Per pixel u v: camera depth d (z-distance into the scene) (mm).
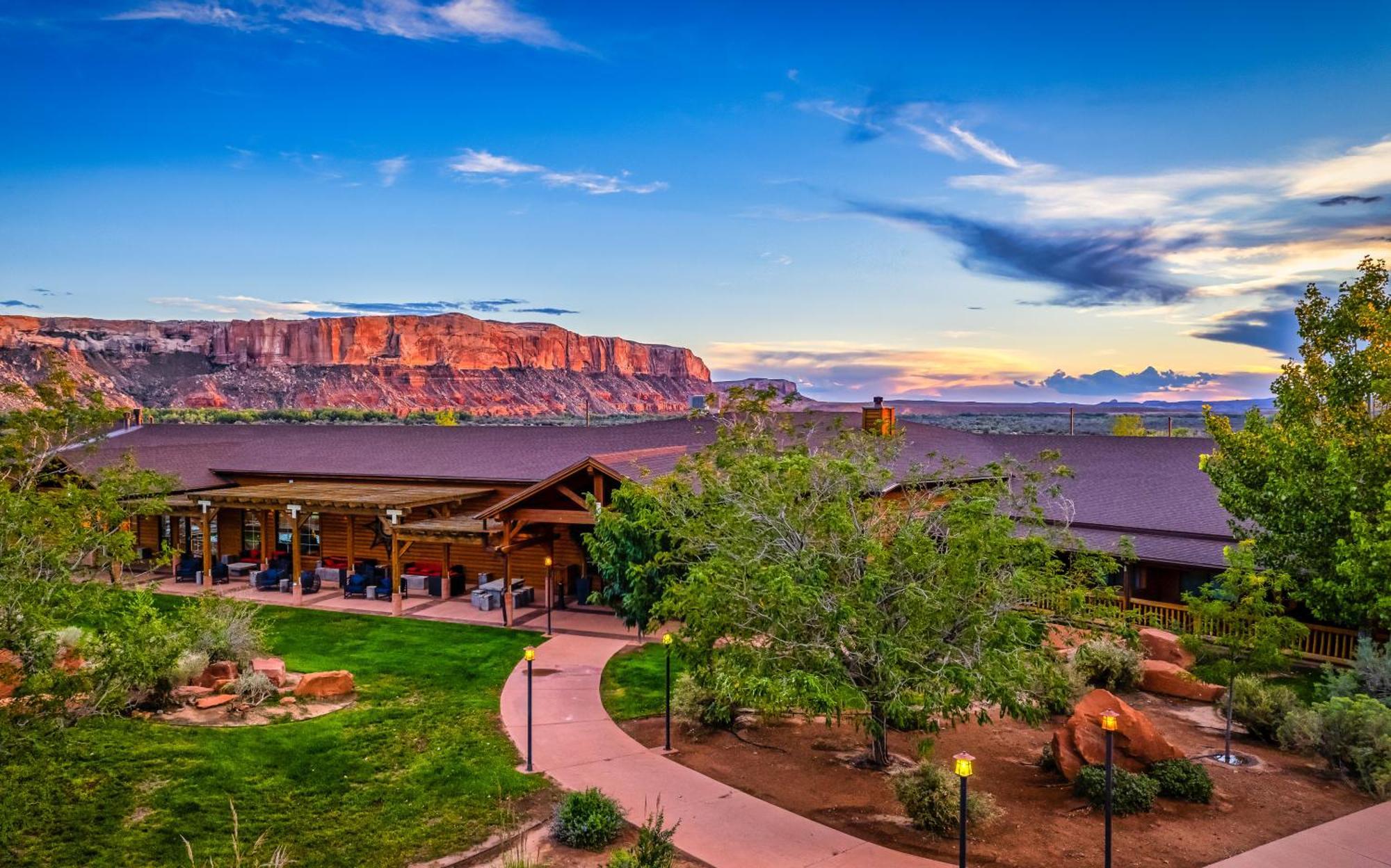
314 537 33906
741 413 23344
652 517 18562
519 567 29594
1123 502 26219
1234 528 20812
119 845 11078
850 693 11734
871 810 12648
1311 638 21203
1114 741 13711
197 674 17156
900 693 11656
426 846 11359
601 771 14031
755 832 11820
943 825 11797
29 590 10398
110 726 14625
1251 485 20234
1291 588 18656
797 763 14570
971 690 11438
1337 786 13703
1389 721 13852
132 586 14484
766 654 12484
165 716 15672
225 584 30062
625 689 18641
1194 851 11305
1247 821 12273
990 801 12148
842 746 15461
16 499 10625
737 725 16406
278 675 17766
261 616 25297
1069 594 12664
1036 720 12359
